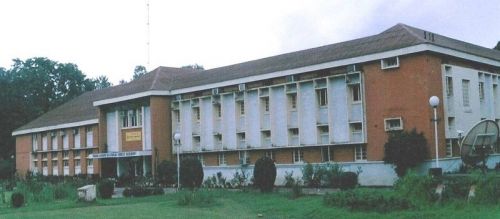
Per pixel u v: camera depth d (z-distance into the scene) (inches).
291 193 1032.2
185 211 858.8
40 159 2440.9
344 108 1266.0
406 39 1172.5
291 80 1364.4
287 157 1393.9
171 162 1525.6
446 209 664.4
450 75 1200.8
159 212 858.1
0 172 2532.0
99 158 1958.7
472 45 1445.6
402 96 1163.3
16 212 957.2
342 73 1274.6
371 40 1289.4
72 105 2461.9
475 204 667.4
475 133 799.7
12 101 2994.6
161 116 1711.4
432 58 1147.3
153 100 1700.3
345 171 1190.3
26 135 2566.4
